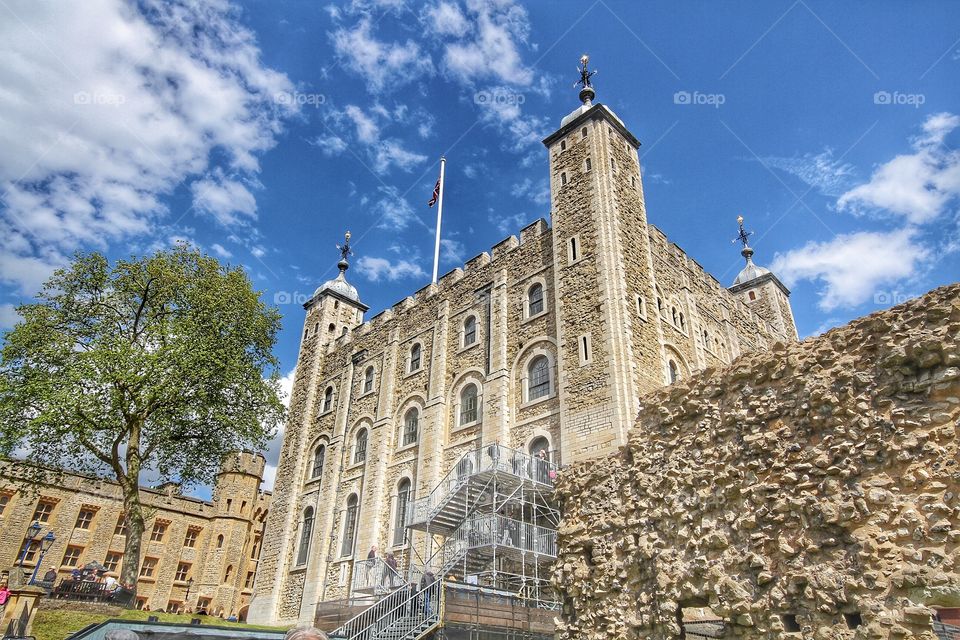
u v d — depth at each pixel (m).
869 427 7.35
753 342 35.81
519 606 17.67
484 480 21.44
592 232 25.52
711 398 9.56
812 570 7.20
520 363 26.50
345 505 32.28
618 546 10.07
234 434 27.27
